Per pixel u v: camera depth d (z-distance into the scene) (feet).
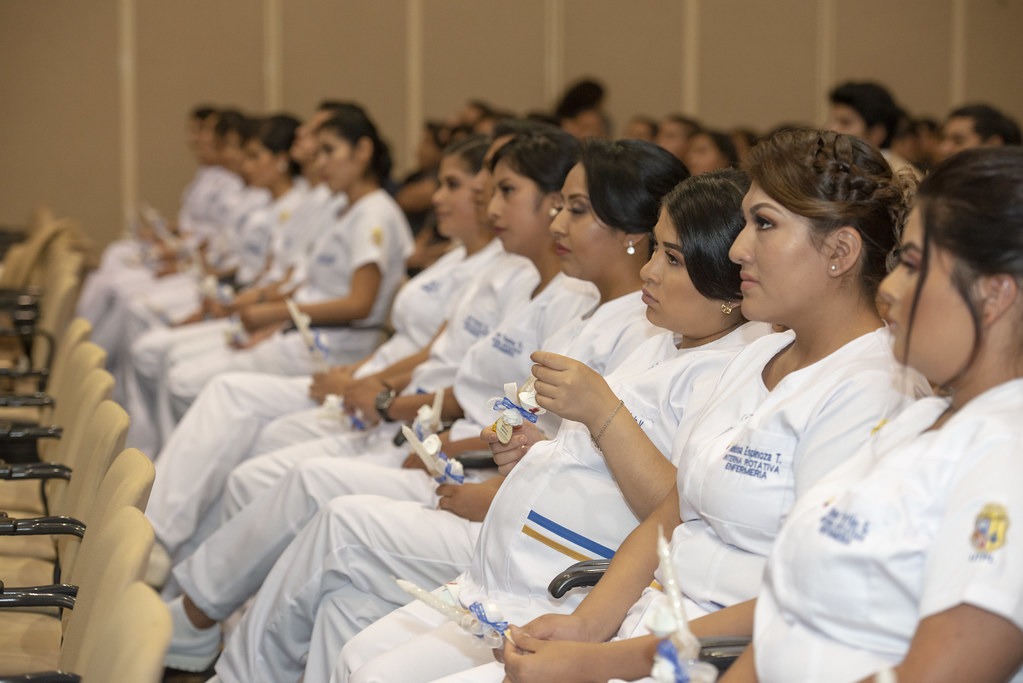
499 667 5.09
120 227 25.64
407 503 6.85
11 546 7.49
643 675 4.59
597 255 6.80
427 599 4.69
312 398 10.09
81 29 25.02
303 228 15.62
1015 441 3.52
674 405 5.75
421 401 8.68
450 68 26.43
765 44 27.02
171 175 25.80
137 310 16.80
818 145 4.59
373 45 26.13
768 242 4.64
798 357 4.87
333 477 7.55
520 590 5.74
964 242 3.56
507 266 8.84
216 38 25.62
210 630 8.09
